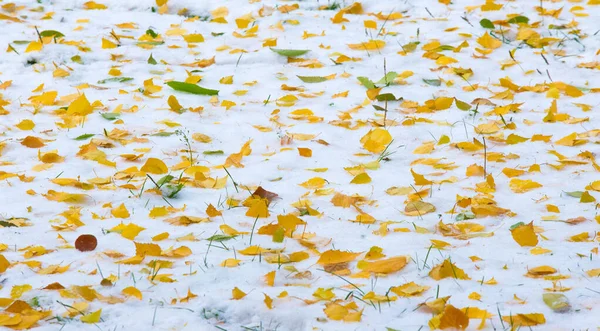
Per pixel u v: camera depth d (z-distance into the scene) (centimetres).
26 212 418
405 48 694
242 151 497
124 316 309
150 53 682
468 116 565
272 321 309
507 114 571
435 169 481
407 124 551
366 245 379
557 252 366
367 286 335
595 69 655
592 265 352
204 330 297
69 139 523
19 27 723
